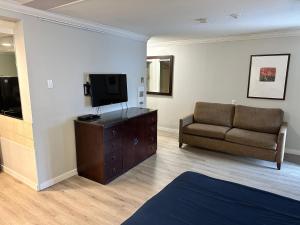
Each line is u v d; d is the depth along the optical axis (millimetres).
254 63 4191
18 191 2674
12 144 2885
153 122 3836
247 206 1565
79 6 2311
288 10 2479
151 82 5609
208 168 3410
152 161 3666
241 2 2201
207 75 4793
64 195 2613
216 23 3145
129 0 2119
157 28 3494
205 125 4250
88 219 2203
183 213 1470
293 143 4051
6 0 2104
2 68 2842
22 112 2643
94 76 3105
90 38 3139
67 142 2986
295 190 2797
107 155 2838
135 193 2682
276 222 1398
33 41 2445
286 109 4023
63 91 2848
